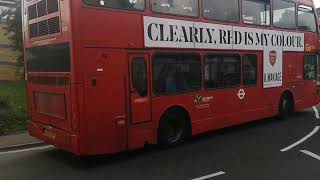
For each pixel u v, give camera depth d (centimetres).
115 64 887
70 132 863
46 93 952
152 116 977
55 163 923
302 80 1563
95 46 852
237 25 1221
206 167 859
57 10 872
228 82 1203
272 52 1384
